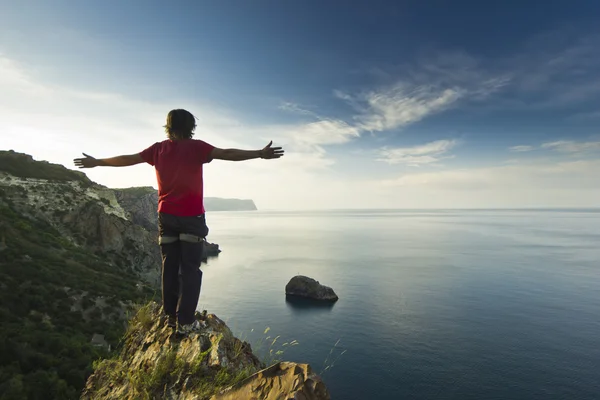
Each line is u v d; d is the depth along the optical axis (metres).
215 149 4.14
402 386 49.34
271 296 102.62
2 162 79.94
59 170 94.00
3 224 55.47
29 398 23.98
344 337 69.88
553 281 125.25
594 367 56.31
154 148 4.34
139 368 4.00
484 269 148.88
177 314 4.08
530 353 62.00
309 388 2.70
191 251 4.19
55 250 57.06
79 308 41.28
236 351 3.79
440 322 79.69
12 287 38.94
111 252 73.50
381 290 111.50
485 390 48.50
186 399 3.24
